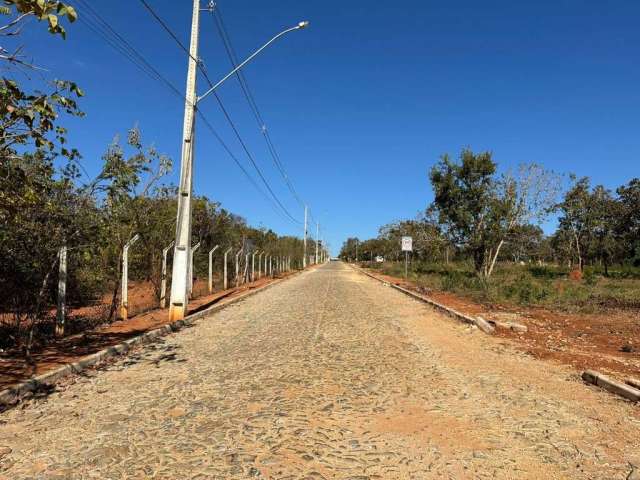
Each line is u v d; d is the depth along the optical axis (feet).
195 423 16.87
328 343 32.17
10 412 17.95
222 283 90.38
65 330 34.76
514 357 27.63
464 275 89.25
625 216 101.50
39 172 26.58
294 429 16.33
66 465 13.53
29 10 13.28
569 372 24.12
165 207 56.24
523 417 17.62
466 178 92.58
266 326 40.04
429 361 26.73
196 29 42.98
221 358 27.55
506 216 85.66
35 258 29.78
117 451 14.49
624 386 20.24
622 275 102.73
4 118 16.55
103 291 52.13
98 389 21.06
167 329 36.99
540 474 13.16
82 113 19.34
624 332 34.78
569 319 40.83
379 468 13.47
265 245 139.85
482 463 13.84
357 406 18.83
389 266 153.58
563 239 119.75
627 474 13.14
